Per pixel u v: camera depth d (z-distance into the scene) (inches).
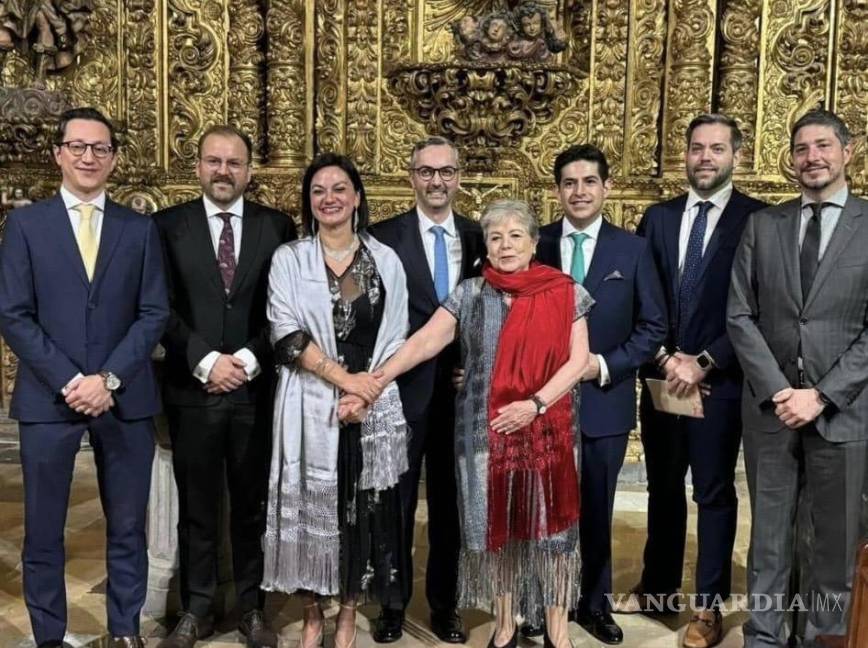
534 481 108.6
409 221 124.0
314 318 109.2
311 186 110.8
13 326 104.5
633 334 119.9
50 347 105.4
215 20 216.5
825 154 105.6
